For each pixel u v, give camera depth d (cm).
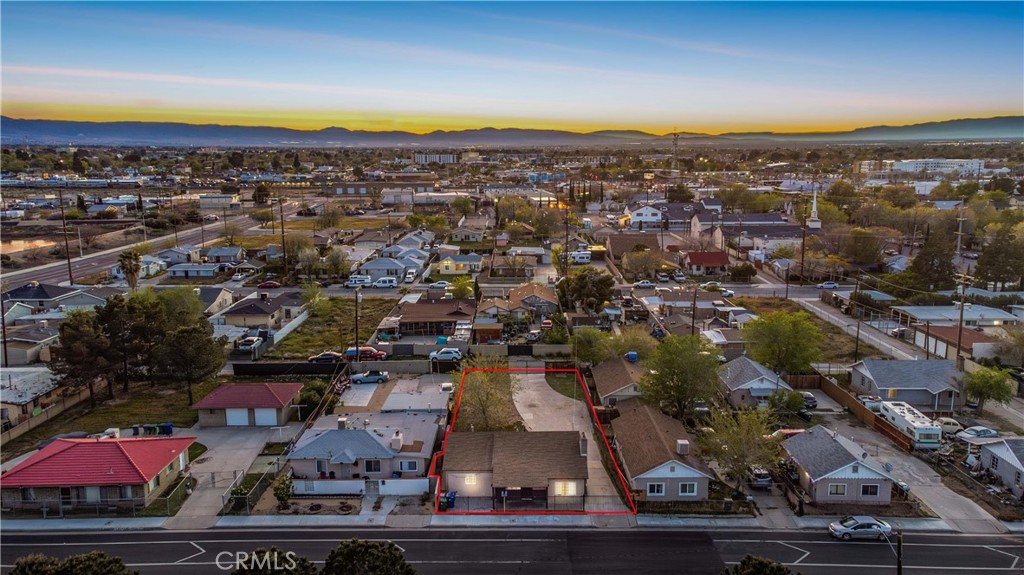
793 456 4762
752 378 6047
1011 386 5894
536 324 8712
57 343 7488
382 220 18938
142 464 4516
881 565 3775
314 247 12575
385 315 9256
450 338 7831
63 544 3988
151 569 3744
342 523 4228
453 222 18238
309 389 6141
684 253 12288
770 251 12756
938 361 6397
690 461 4544
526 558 3859
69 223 17450
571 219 17912
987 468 4816
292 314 9106
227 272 11988
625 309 9150
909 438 5212
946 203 16975
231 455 5144
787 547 3966
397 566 2836
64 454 4550
